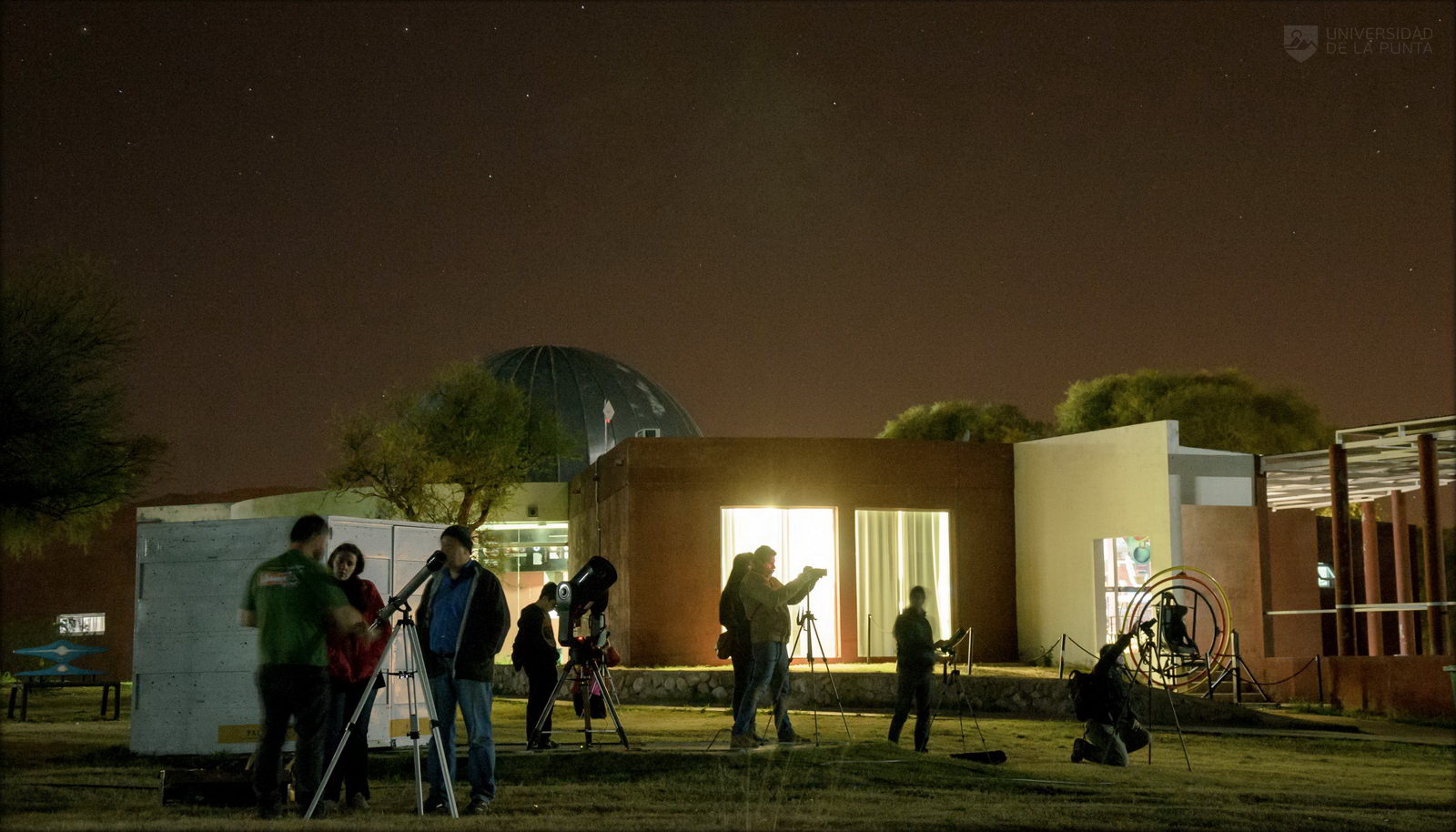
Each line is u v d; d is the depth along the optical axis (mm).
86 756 10141
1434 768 11234
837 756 9531
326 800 7336
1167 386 43250
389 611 7211
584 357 43062
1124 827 6848
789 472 22391
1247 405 41594
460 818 6723
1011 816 7109
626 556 21891
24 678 14289
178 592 10516
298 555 6668
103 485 19875
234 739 10242
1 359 18109
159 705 10375
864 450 22828
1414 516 30578
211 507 38438
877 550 22734
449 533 7516
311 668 6605
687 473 22109
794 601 9938
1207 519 20797
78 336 18766
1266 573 20922
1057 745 12523
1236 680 17609
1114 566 21906
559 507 30781
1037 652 22656
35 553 21906
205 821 6328
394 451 26844
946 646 11703
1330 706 17500
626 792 7902
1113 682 11086
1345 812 8047
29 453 18688
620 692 18859
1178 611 16016
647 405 42469
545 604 10516
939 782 8703
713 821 6598
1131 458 20906
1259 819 7473
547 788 8078
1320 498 25016
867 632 22344
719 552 22000
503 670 20500
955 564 22953
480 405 28484
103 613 39188
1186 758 11469
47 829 6000
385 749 10359
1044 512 22812
